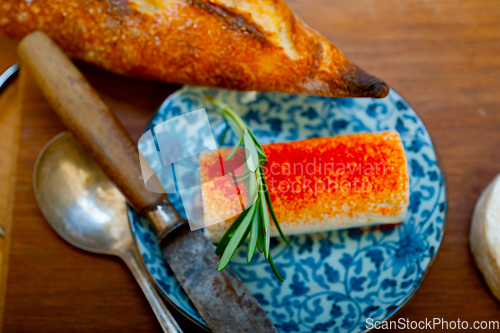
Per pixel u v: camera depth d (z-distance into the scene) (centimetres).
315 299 32
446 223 32
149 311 32
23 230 33
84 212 33
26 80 34
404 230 33
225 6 32
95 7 32
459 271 33
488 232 31
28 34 32
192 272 30
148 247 31
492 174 34
